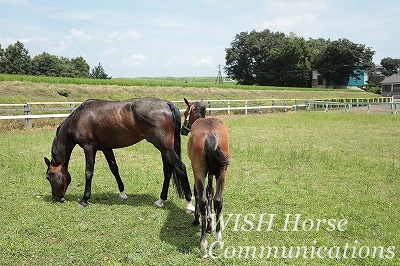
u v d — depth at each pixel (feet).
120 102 21.17
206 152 14.51
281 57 241.96
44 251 15.66
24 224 18.29
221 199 15.25
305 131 56.80
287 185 25.62
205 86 135.95
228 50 268.62
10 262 14.80
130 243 16.26
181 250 15.84
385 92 212.02
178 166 19.93
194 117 21.04
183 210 20.95
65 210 20.75
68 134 21.59
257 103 121.80
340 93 186.29
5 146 41.06
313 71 248.32
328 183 26.21
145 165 32.50
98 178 27.81
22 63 208.74
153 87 113.50
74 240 16.75
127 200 22.79
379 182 26.63
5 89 79.10
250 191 24.02
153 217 19.63
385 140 47.06
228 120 72.49
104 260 14.99
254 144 43.68
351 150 39.65
